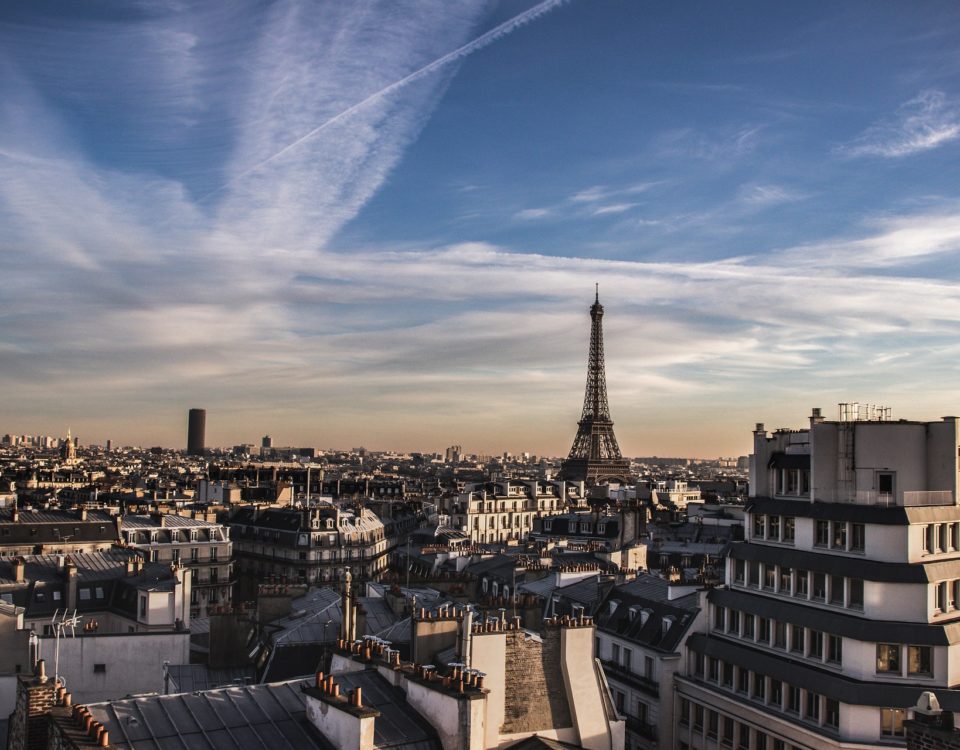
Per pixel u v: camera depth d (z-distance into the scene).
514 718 74.38
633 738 124.12
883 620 100.38
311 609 123.62
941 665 98.19
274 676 101.19
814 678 102.94
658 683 121.56
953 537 106.69
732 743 112.06
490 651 74.12
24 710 60.91
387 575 177.12
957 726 93.06
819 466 111.69
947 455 106.38
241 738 62.44
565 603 146.75
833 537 109.56
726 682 117.25
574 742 76.19
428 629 80.06
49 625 153.00
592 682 78.19
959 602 104.38
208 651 122.94
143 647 116.00
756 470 123.19
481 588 174.75
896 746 95.12
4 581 161.12
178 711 63.47
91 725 55.72
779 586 115.12
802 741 102.50
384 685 71.00
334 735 62.47
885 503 105.12
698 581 135.88
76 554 181.25
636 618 132.75
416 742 64.50
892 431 107.69
